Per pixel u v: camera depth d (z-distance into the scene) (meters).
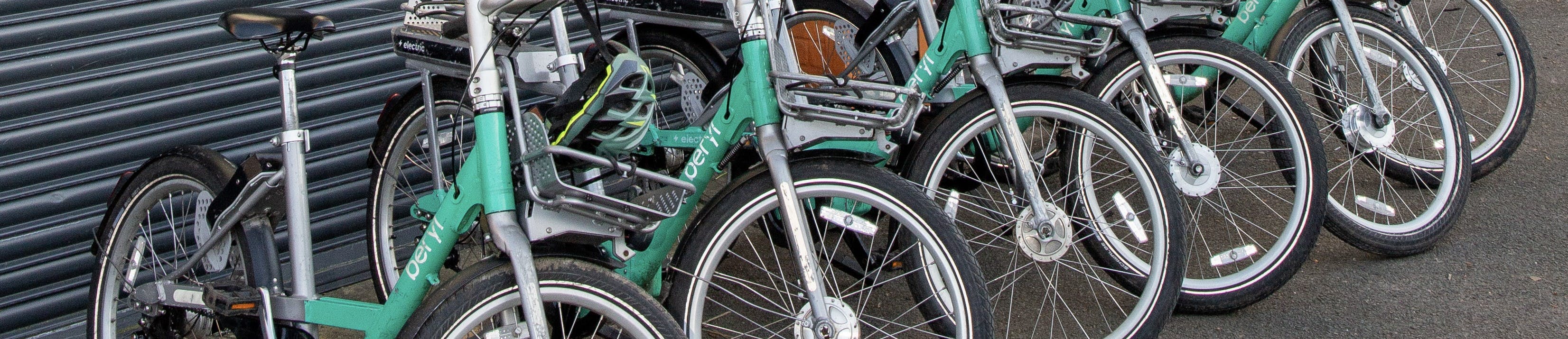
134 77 3.05
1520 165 3.40
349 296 3.27
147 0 3.04
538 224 1.88
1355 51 2.83
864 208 2.17
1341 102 3.01
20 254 3.02
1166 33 2.58
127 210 2.45
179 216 3.09
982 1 2.26
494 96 1.86
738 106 2.01
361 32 3.31
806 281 1.92
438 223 1.95
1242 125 3.61
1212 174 2.48
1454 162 2.87
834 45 3.23
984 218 3.06
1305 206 2.52
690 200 2.09
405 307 1.97
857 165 2.03
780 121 2.00
